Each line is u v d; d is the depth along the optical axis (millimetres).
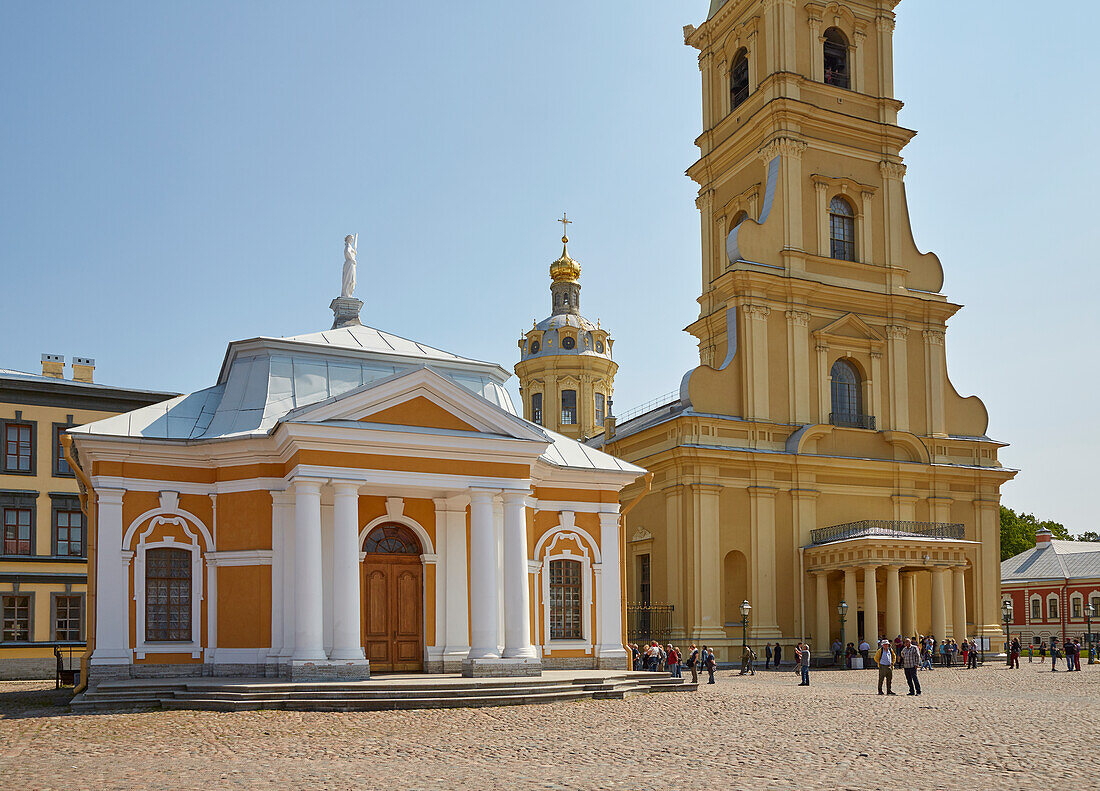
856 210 52062
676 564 46156
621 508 32750
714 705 24750
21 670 41281
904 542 44031
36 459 42906
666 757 15922
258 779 13961
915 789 13117
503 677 25828
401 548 28500
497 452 26812
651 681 28656
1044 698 27906
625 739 18062
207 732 18766
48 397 43469
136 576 26109
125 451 26297
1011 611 82312
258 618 26250
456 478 26406
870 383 50781
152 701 22938
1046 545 84062
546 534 30781
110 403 44594
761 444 47750
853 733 19203
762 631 45812
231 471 27016
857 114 52844
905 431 50656
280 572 26359
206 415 28797
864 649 43469
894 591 44312
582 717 21453
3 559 41812
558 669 30094
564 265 86750
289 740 17781
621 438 51000
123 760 15719
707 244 55938
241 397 28828
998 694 29375
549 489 31109
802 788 13188
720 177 55562
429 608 28281
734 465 46969
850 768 14898
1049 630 79062
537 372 82688
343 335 31859
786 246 49688
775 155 50594
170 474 26781
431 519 28641
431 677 25750
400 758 15812
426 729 19234
